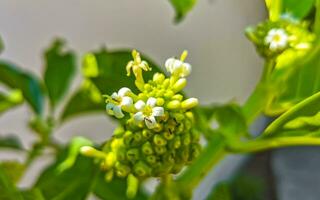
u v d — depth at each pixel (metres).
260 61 1.04
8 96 0.46
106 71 0.34
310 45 0.32
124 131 0.27
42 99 0.47
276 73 0.32
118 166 0.27
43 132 0.45
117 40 0.85
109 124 0.87
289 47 0.31
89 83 0.41
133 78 0.34
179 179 0.31
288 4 0.33
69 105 0.44
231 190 1.18
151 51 0.88
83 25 0.81
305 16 0.33
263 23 0.31
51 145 0.45
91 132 0.86
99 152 0.28
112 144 0.27
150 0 0.86
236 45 1.00
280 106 0.33
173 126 0.26
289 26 0.31
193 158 0.27
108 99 0.26
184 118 0.27
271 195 1.19
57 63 0.48
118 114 0.26
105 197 0.38
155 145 0.26
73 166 0.34
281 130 0.30
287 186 1.20
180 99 0.26
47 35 0.78
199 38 0.94
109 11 0.82
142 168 0.27
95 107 0.44
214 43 0.97
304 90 0.32
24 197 0.33
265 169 1.23
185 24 0.91
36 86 0.46
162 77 0.27
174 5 0.38
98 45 0.83
